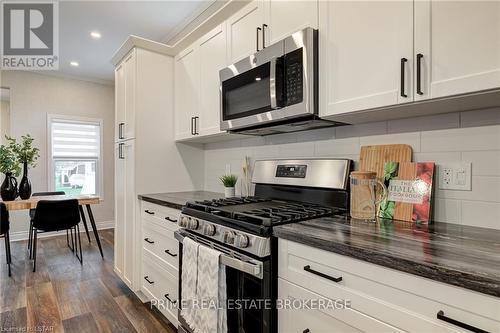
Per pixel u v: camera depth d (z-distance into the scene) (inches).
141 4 106.5
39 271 120.9
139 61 96.0
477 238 39.4
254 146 89.5
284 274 45.1
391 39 44.6
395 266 31.5
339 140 66.7
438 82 39.8
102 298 96.6
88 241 167.5
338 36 51.9
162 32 127.6
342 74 51.3
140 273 96.0
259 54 64.3
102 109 200.4
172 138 102.9
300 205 65.1
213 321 53.0
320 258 39.7
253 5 69.2
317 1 55.2
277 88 58.1
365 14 48.0
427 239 38.9
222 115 76.0
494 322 25.4
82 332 76.9
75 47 142.6
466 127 48.2
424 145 52.9
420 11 41.5
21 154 134.6
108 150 202.4
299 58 55.6
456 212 48.9
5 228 117.8
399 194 53.0
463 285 26.9
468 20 37.2
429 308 29.3
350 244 36.3
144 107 96.8
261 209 58.2
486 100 41.2
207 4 105.5
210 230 56.9
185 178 106.0
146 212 91.7
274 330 46.5
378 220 52.0
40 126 178.1
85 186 195.8
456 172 49.0
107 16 114.7
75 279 112.6
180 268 69.6
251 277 49.0
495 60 35.2
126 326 79.8
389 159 56.4
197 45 90.4
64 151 187.6
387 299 32.6
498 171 44.9
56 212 125.9
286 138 79.3
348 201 60.3
